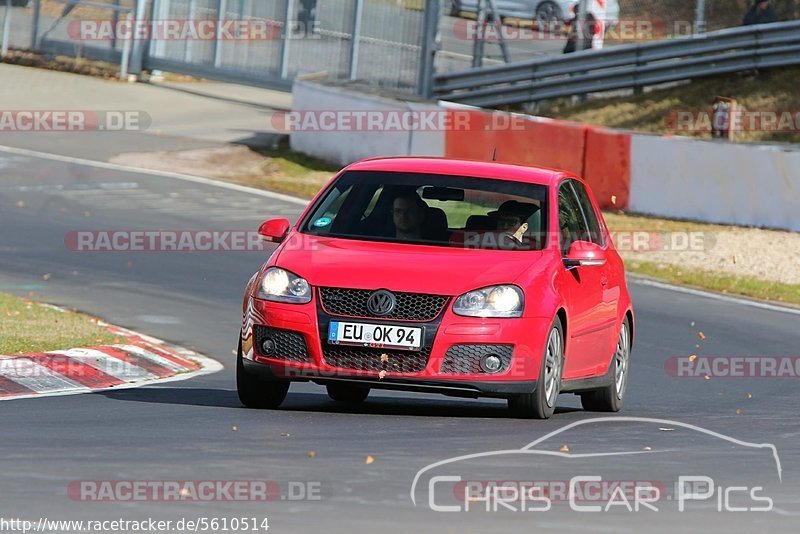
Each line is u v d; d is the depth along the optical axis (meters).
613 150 81.00
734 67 97.62
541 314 28.80
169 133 101.25
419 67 106.38
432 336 28.06
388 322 28.11
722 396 38.72
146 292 53.31
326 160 94.19
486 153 84.50
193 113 110.75
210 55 118.50
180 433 25.97
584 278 31.98
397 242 30.66
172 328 46.38
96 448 23.86
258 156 94.50
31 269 56.72
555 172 34.06
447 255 29.80
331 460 23.30
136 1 122.25
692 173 78.44
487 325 28.19
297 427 27.22
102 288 53.53
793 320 55.34
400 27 107.25
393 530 17.91
